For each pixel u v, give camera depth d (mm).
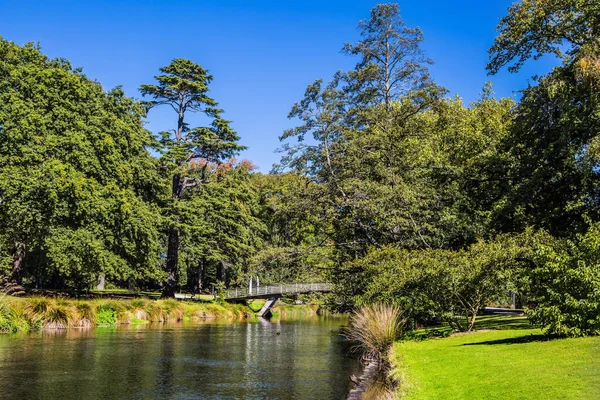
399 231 24781
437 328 20766
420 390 8766
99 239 32281
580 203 23188
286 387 13078
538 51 23047
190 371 15234
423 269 17656
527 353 10742
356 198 25094
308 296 28812
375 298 19688
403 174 26766
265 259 26422
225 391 12555
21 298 26344
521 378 8336
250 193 47812
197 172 52000
